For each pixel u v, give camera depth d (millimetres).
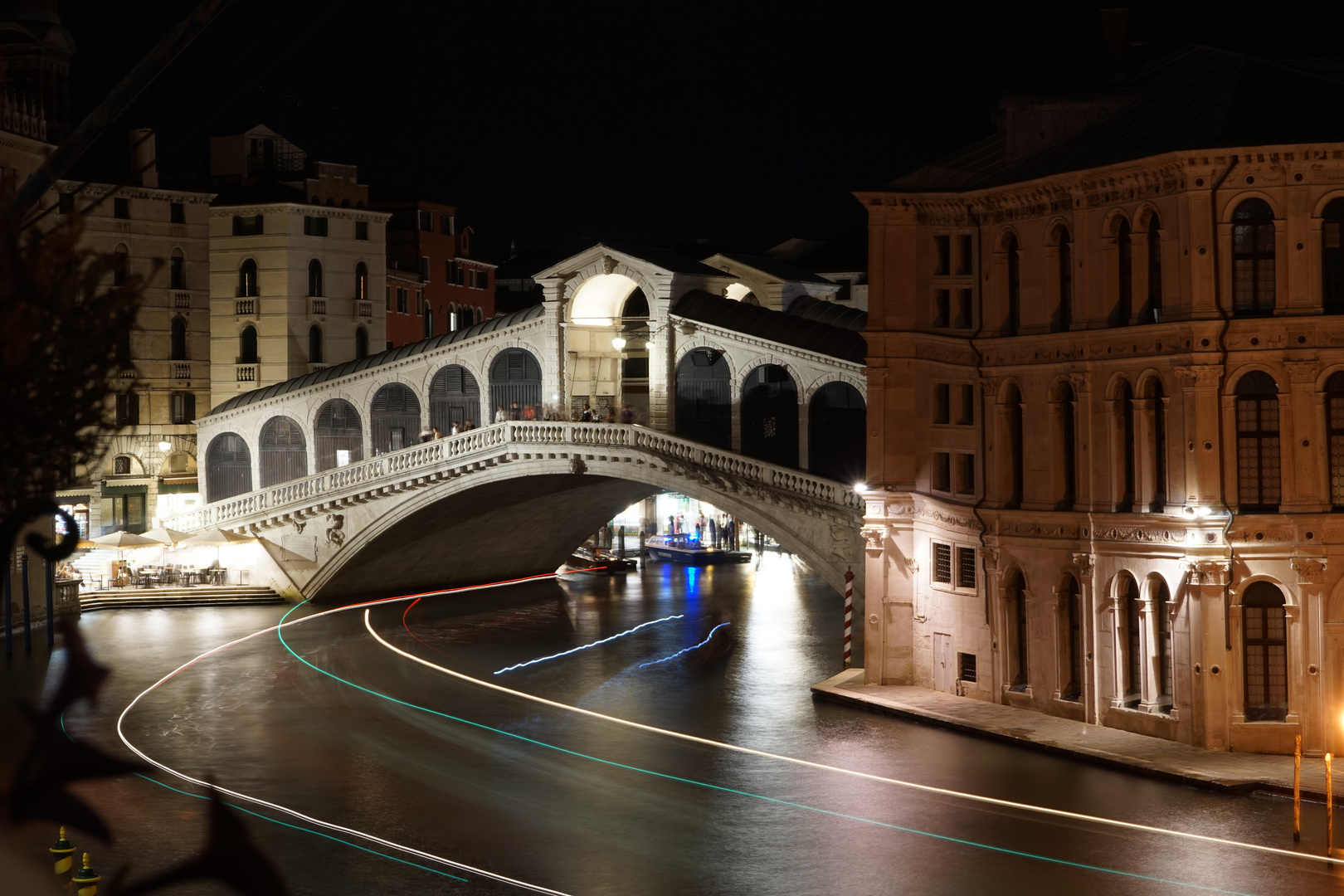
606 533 100250
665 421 59438
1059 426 37875
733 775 33625
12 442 4770
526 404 65312
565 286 62844
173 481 74875
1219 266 33906
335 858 26844
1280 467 33562
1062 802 30219
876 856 26766
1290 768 31844
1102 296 36594
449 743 37719
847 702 41812
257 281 76812
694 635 58438
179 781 33219
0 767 29203
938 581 42031
